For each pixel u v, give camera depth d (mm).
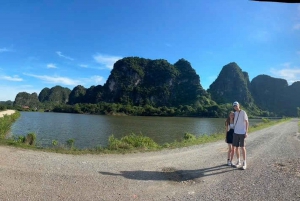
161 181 5547
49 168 6059
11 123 42250
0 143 9375
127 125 49750
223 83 195875
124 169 6488
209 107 127062
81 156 8180
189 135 17844
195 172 6496
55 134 28859
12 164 6152
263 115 161000
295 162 7980
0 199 3941
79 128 39000
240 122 7152
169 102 178500
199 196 4605
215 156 9016
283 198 4531
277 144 13117
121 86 188625
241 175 6242
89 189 4703
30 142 12828
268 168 7066
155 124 56219
